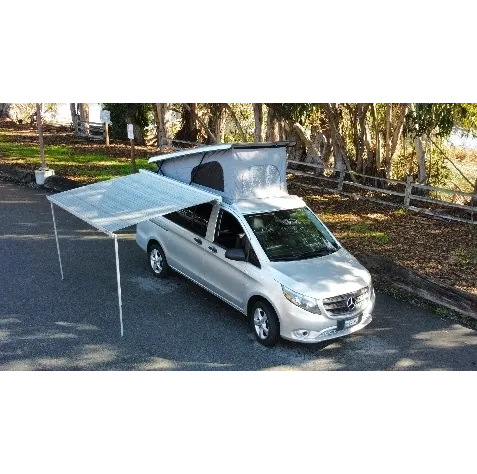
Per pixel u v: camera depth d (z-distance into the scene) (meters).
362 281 7.67
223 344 7.73
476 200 14.12
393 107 16.77
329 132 19.09
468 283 9.73
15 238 11.91
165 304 8.90
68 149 22.56
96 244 11.64
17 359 7.30
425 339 7.98
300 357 7.46
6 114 31.08
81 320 8.35
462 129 16.97
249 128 24.75
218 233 8.34
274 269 7.52
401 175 17.75
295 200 8.89
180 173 9.55
